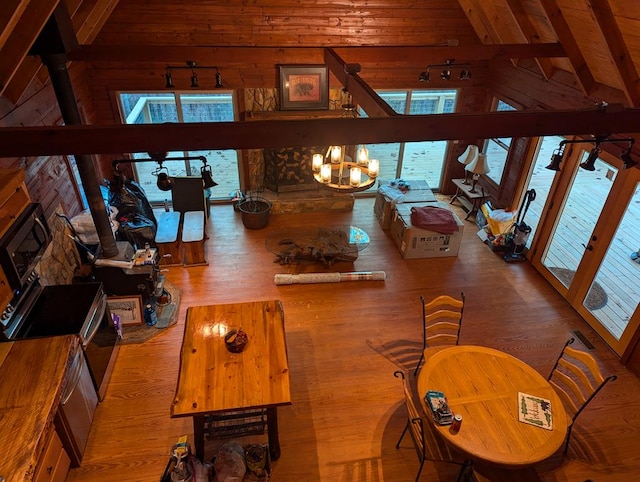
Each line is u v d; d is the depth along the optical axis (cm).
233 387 312
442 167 770
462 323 495
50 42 373
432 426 317
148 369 427
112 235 474
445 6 600
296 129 272
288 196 703
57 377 288
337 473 346
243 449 350
